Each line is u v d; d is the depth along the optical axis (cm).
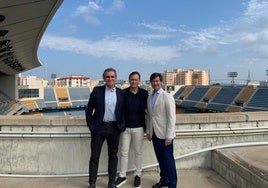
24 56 3744
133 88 526
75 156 587
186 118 612
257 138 642
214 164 603
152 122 521
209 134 617
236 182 511
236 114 644
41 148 587
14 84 6519
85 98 9194
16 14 1337
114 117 507
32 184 542
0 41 2103
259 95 6406
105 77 507
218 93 7669
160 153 525
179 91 9294
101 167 591
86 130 582
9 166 588
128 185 539
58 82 13150
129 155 591
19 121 583
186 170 607
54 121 583
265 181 423
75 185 538
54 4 1283
